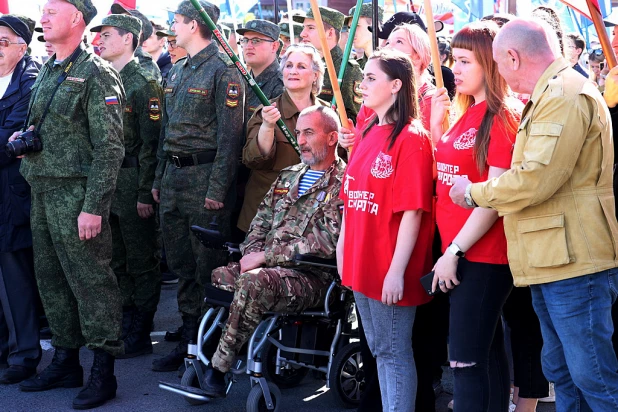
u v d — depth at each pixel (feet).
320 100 16.97
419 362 12.57
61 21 14.66
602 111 9.59
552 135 9.26
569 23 26.14
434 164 11.59
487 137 10.33
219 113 16.37
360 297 11.96
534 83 9.73
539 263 9.62
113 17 18.78
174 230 16.98
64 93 14.70
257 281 13.35
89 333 14.83
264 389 13.57
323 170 14.57
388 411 11.69
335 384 14.23
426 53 13.41
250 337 13.66
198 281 16.70
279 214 14.61
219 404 14.83
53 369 15.67
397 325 11.66
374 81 11.61
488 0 21.99
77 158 14.76
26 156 15.08
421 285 11.57
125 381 16.12
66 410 14.64
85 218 14.51
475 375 10.52
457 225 10.78
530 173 9.30
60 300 15.48
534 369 12.30
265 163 16.29
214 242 15.14
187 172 16.66
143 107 18.51
